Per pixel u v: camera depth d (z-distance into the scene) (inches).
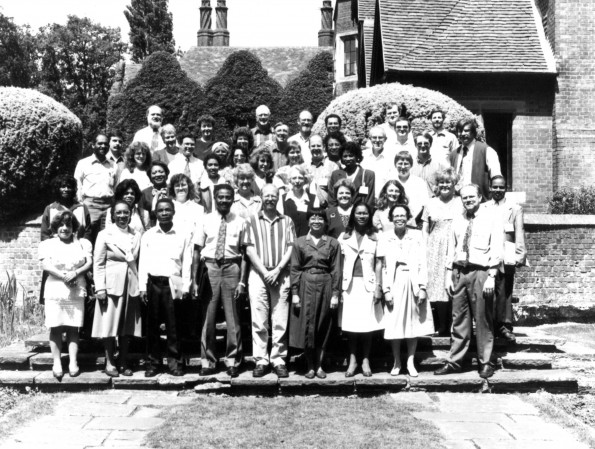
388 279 324.5
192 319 352.5
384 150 396.2
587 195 599.8
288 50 1395.2
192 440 251.3
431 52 653.9
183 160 395.2
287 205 357.4
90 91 2367.1
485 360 327.0
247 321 367.9
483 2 700.0
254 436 255.8
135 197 336.8
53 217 337.1
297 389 317.1
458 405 302.0
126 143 909.2
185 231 328.5
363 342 330.0
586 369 359.6
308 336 318.7
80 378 322.7
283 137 417.1
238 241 327.0
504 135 660.1
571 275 506.9
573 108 645.3
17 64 2165.4
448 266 334.3
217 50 1393.9
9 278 499.5
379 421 274.2
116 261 324.8
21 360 340.8
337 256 322.0
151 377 323.9
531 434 263.6
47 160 513.3
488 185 375.2
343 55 1027.9
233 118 952.9
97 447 246.7
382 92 497.0
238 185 349.7
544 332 455.5
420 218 356.2
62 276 320.8
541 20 682.2
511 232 364.8
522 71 635.5
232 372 321.4
